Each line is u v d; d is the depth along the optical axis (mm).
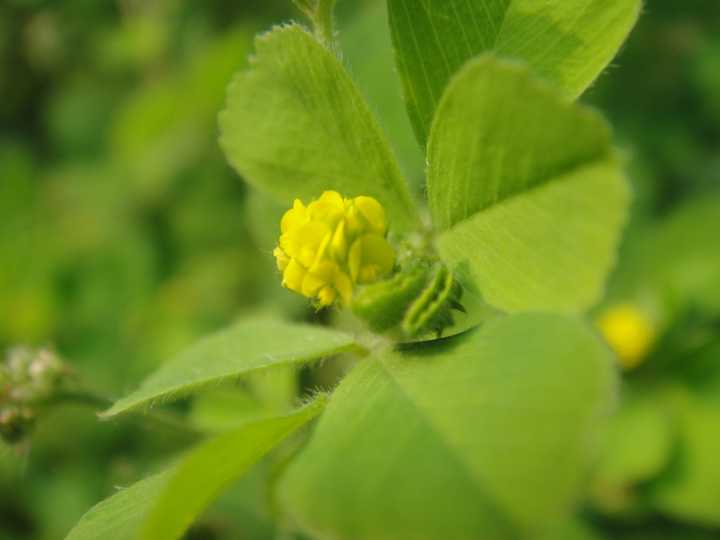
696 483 71
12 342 103
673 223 85
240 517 75
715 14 98
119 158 112
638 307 79
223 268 101
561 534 70
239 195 107
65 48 122
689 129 96
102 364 98
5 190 112
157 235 107
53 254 108
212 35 111
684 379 74
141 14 116
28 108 125
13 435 57
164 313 100
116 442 92
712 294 79
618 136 95
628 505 72
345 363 78
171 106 103
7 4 121
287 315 89
